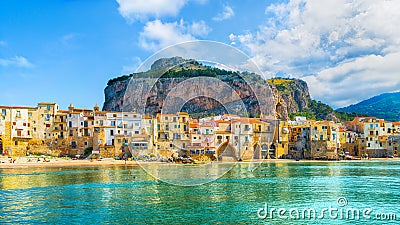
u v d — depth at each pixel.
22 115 102.31
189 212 30.06
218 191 40.28
